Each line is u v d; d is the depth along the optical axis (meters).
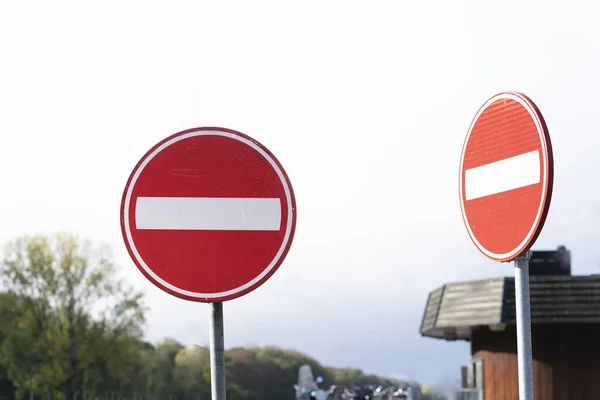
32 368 61.56
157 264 4.39
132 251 4.40
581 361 19.52
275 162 4.42
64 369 60.56
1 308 60.72
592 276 19.28
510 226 4.48
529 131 4.35
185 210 4.41
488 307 19.95
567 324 19.59
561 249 21.38
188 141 4.44
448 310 20.84
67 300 61.22
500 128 4.54
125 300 61.72
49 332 60.56
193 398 49.44
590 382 19.44
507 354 20.48
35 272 60.88
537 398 19.80
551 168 4.20
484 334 21.00
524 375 4.38
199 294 4.38
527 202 4.37
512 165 4.47
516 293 4.45
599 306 19.06
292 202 4.42
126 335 61.09
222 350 4.39
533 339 19.77
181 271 4.39
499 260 4.55
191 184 4.42
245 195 4.42
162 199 4.41
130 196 4.41
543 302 19.23
